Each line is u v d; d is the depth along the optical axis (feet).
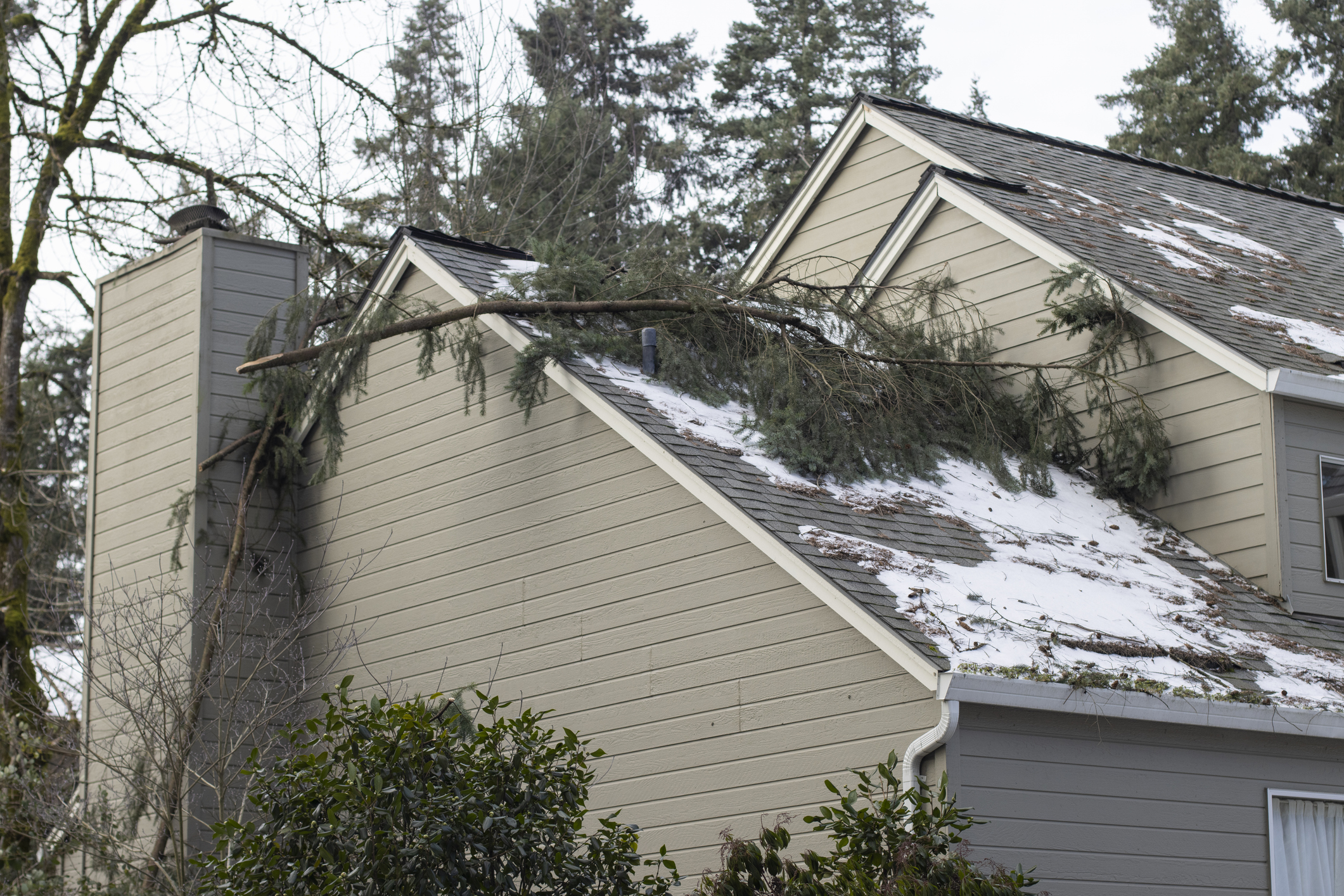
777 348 43.65
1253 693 34.78
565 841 27.40
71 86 71.67
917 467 43.42
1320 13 143.84
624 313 45.50
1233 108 143.54
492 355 44.68
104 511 52.39
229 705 41.75
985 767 31.50
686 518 37.50
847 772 32.40
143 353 52.37
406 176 84.17
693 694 36.32
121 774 41.34
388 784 25.57
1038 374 48.08
